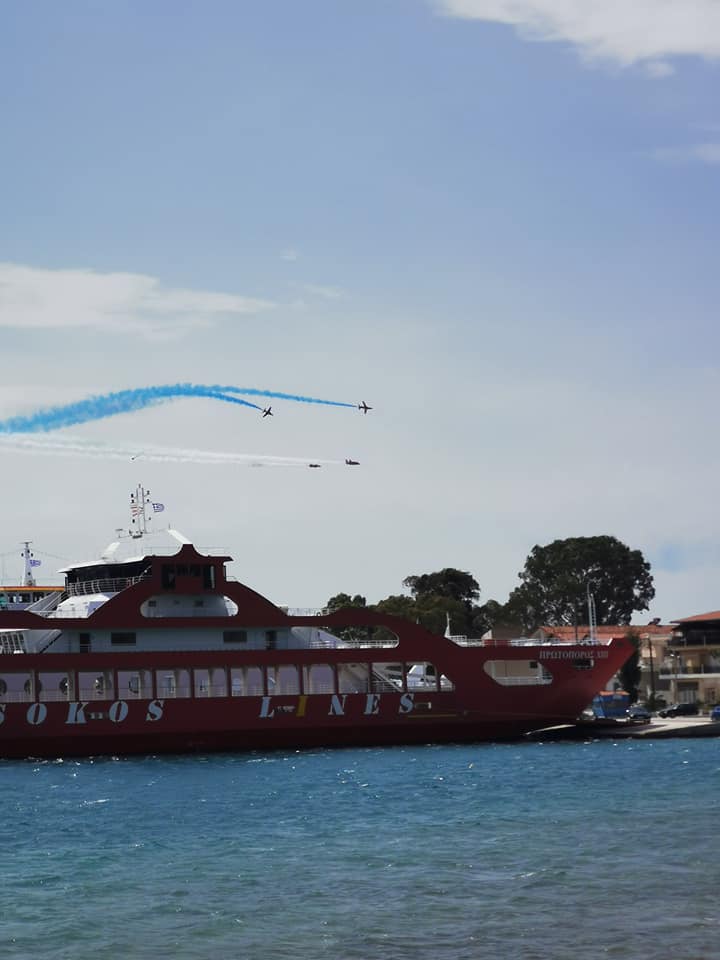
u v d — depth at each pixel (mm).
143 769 87562
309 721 97562
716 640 165875
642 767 84812
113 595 95312
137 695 95062
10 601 108438
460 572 188750
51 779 83312
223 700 95625
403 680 100000
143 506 100875
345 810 67500
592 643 106250
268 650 96688
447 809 66938
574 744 103000
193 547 95875
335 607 172000
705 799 68125
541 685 102438
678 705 137375
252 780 81125
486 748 99562
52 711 92062
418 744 101312
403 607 164250
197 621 95312
